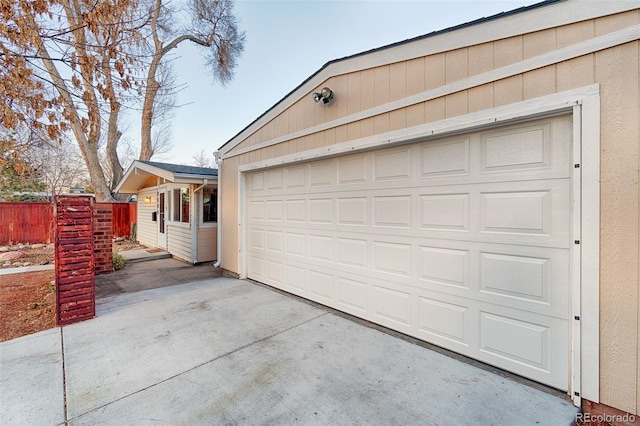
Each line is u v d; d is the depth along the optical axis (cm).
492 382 241
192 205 769
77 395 222
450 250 291
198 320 371
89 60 353
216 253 807
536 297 239
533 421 197
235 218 616
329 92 393
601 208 202
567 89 216
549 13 225
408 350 295
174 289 516
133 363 268
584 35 209
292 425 193
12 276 591
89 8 346
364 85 360
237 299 458
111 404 212
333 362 271
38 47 315
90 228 373
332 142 400
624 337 194
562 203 226
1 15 285
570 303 221
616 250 197
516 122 247
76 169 1977
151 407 209
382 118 340
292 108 468
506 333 255
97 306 424
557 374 229
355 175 383
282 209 502
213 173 824
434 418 199
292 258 481
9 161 451
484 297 268
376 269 357
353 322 367
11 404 211
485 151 268
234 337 323
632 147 190
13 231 1016
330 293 416
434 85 293
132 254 881
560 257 227
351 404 214
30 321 365
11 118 326
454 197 288
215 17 1212
